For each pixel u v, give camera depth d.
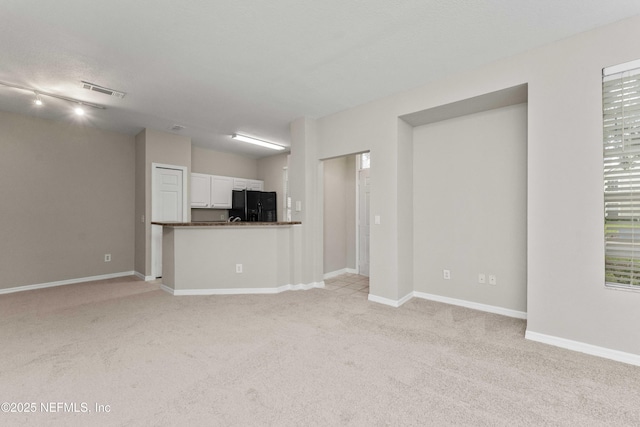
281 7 2.03
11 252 4.03
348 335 2.59
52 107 3.84
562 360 2.15
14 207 4.05
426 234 3.71
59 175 4.42
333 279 4.95
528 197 2.52
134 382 1.86
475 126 3.34
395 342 2.45
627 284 2.18
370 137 3.69
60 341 2.45
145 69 2.89
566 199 2.36
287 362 2.12
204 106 3.84
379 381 1.89
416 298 3.74
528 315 2.52
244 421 1.53
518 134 3.05
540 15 2.11
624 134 2.17
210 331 2.67
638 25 2.10
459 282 3.45
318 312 3.21
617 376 1.94
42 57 2.65
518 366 2.07
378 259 3.60
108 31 2.28
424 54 2.63
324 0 1.96
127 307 3.36
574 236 2.32
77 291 4.05
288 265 4.23
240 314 3.13
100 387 1.81
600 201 2.23
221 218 6.50
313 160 4.31
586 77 2.28
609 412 1.60
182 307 3.36
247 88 3.32
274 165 6.71
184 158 5.21
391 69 2.89
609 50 2.20
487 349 2.33
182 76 3.03
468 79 2.90
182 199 5.18
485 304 3.26
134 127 4.73
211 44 2.48
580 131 2.30
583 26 2.23
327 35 2.36
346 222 5.57
